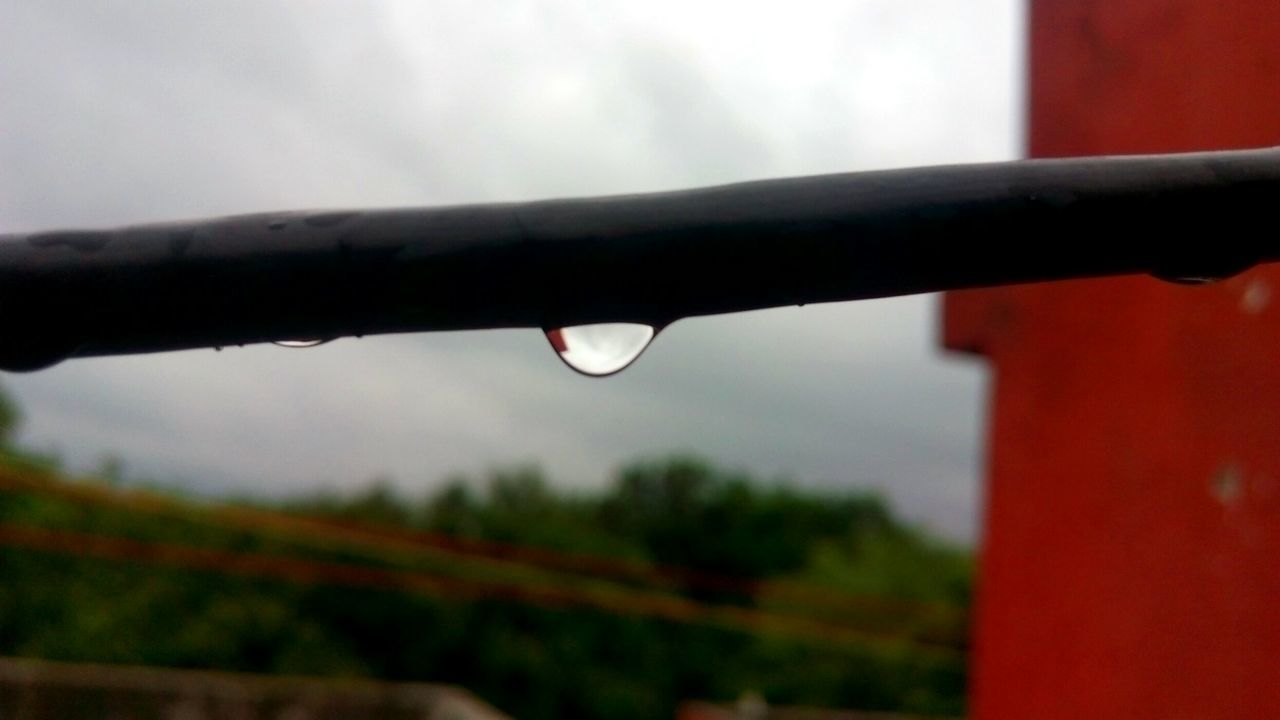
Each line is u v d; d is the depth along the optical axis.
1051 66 0.15
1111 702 0.12
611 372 0.07
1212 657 0.11
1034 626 0.14
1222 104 0.12
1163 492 0.12
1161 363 0.12
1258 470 0.11
